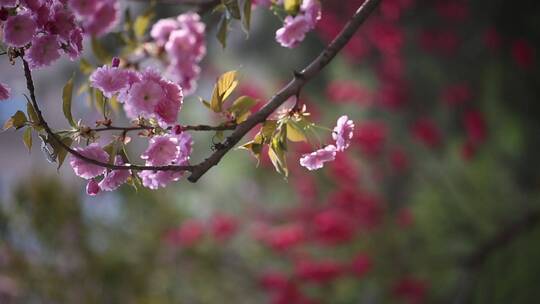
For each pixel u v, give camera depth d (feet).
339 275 24.03
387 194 29.09
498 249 23.04
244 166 29.73
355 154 28.22
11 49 7.09
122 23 13.08
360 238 25.59
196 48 11.08
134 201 23.97
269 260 26.73
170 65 11.24
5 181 26.91
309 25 8.35
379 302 24.61
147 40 11.64
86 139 7.18
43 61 7.09
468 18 30.12
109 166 6.80
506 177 26.35
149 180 7.29
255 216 28.14
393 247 25.26
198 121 32.32
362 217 25.27
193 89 11.11
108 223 23.30
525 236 22.95
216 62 33.86
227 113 7.67
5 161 36.50
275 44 32.89
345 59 31.32
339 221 24.62
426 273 24.40
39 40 7.08
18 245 21.84
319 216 24.80
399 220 25.66
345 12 29.50
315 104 32.27
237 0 8.61
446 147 29.01
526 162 28.35
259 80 33.12
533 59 28.48
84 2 7.58
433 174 27.61
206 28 11.27
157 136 7.14
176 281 24.49
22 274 21.48
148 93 6.92
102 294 22.43
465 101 29.78
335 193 25.62
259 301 25.91
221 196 29.99
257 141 7.55
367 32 29.78
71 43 7.22
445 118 30.42
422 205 25.99
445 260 24.32
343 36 7.65
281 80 33.01
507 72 28.78
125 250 23.43
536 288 22.68
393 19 28.71
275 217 27.99
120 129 7.20
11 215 21.70
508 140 27.99
